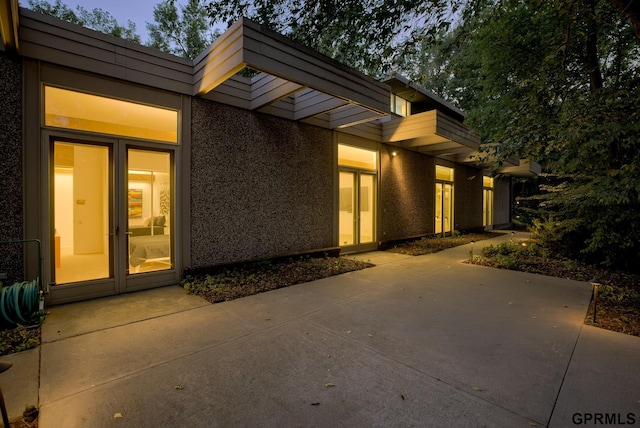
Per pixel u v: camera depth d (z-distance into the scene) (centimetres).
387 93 606
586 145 419
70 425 188
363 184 859
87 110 423
